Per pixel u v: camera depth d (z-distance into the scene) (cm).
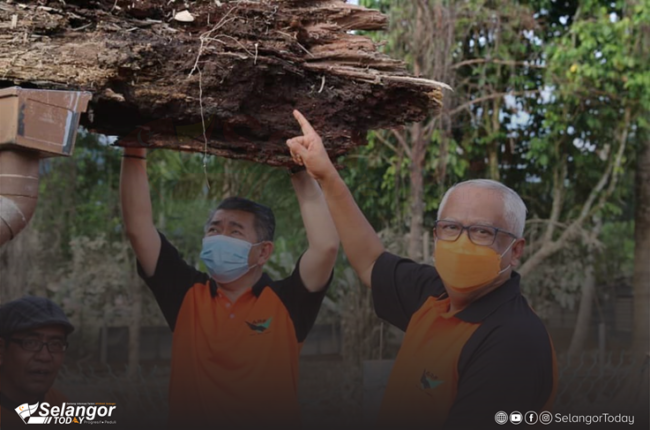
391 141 505
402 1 481
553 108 535
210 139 176
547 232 535
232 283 210
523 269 533
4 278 402
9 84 150
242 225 210
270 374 203
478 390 162
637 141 525
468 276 170
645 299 480
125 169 211
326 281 209
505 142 550
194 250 387
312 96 176
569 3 568
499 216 171
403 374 180
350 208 190
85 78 150
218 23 164
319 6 176
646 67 514
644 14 511
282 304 209
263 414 201
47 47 151
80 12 155
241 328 206
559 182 543
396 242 480
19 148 140
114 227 471
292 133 179
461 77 526
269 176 343
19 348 185
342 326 404
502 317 169
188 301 210
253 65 165
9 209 140
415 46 479
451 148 496
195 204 381
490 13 521
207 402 202
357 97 176
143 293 466
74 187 462
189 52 160
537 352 163
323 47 177
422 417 174
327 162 175
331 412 296
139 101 159
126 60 152
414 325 184
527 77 545
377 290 195
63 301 457
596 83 521
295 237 371
